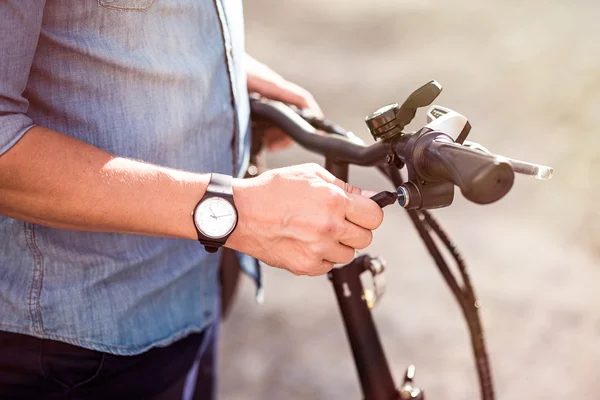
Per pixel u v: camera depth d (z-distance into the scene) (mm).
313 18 7176
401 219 3674
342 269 1155
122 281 1184
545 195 3828
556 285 3141
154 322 1248
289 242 959
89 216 964
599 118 4727
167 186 969
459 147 832
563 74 5508
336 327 2971
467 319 1216
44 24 1029
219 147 1228
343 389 2643
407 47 6293
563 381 2650
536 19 6875
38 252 1110
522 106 4988
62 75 1060
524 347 2811
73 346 1163
